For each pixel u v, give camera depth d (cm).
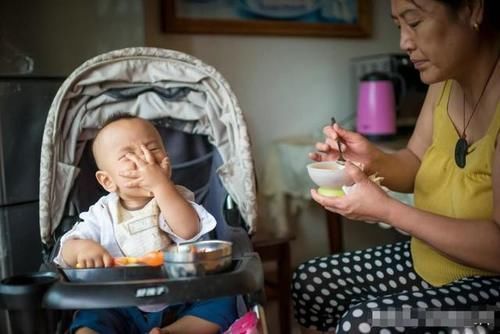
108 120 145
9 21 171
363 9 288
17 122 166
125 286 100
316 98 284
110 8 199
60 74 186
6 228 167
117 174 138
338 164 129
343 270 138
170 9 235
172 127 161
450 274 128
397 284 136
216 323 123
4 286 101
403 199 180
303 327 140
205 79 153
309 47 279
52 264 120
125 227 135
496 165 110
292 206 268
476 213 121
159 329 117
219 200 154
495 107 120
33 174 171
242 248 132
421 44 118
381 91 243
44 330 104
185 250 108
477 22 114
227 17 251
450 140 132
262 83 267
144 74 153
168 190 135
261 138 269
